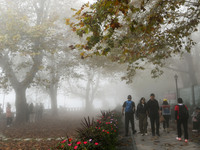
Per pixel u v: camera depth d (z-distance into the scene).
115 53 9.88
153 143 7.68
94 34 5.36
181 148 6.70
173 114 15.42
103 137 6.05
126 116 9.80
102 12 4.95
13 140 9.91
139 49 8.53
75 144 4.46
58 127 15.31
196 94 14.02
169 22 7.81
